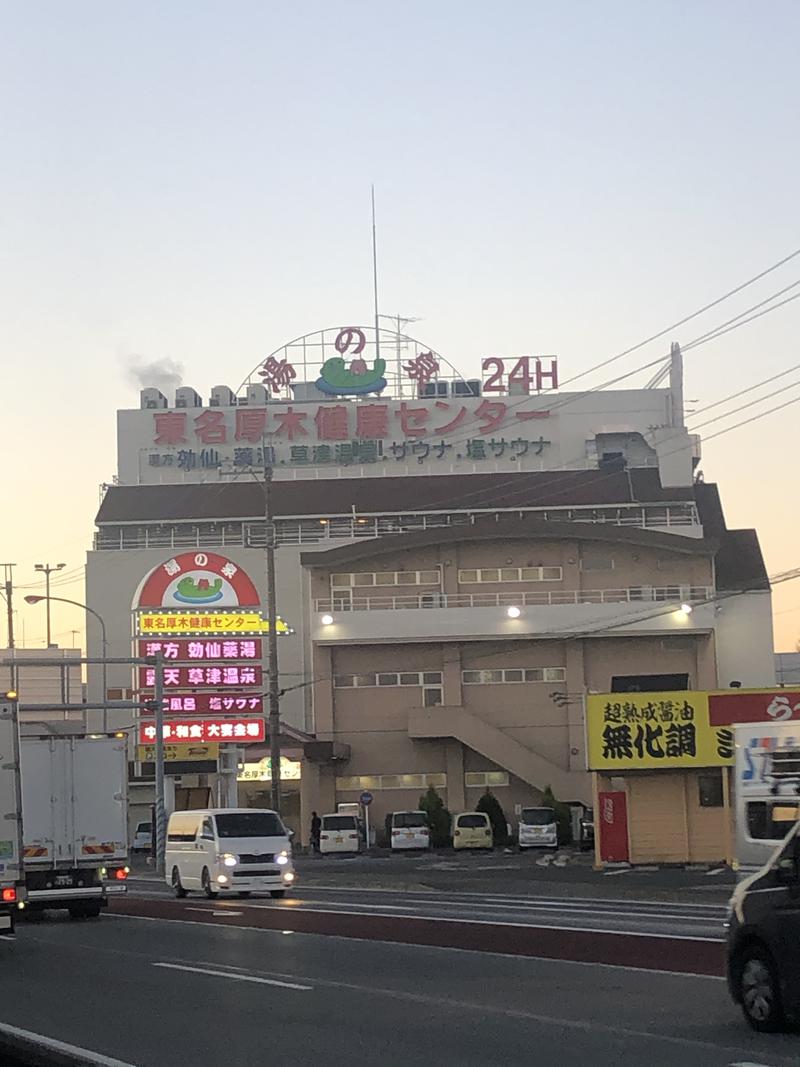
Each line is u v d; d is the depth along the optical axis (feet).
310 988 55.67
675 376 329.11
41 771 99.45
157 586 213.87
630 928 79.15
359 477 321.52
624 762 157.17
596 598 262.06
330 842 225.35
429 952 68.69
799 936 40.68
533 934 76.64
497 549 265.95
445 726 251.19
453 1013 48.03
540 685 256.93
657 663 256.11
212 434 329.72
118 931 89.25
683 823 159.02
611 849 159.84
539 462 327.06
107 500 311.27
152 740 210.18
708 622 253.03
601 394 329.52
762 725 112.78
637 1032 43.11
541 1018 46.42
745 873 111.96
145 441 332.60
